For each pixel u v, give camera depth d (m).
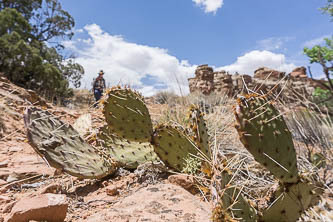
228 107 3.72
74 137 2.37
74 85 19.25
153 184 2.23
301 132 2.78
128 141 2.76
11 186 2.27
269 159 1.16
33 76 13.30
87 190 2.23
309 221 1.25
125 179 2.41
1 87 6.82
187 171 2.26
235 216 1.21
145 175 2.45
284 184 1.26
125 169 2.67
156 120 4.34
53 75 13.59
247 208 1.29
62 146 2.20
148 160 2.77
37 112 2.16
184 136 2.54
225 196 1.20
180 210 1.66
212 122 3.49
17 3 16.88
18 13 13.84
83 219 1.64
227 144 3.19
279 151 1.17
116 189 2.13
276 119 1.21
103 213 1.64
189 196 1.90
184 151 2.47
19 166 2.94
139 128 2.51
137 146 2.90
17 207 1.54
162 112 4.39
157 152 2.40
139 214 1.60
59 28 19.89
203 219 1.55
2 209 1.77
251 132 1.13
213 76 31.80
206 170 1.32
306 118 2.94
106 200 1.96
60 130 2.26
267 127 1.16
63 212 1.59
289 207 1.26
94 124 3.83
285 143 1.20
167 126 2.51
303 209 1.26
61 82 14.79
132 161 2.69
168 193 1.91
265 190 1.88
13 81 12.34
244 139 1.12
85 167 2.27
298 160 2.38
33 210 1.50
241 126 1.12
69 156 2.21
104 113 2.46
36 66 12.87
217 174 1.24
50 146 2.10
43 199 1.63
